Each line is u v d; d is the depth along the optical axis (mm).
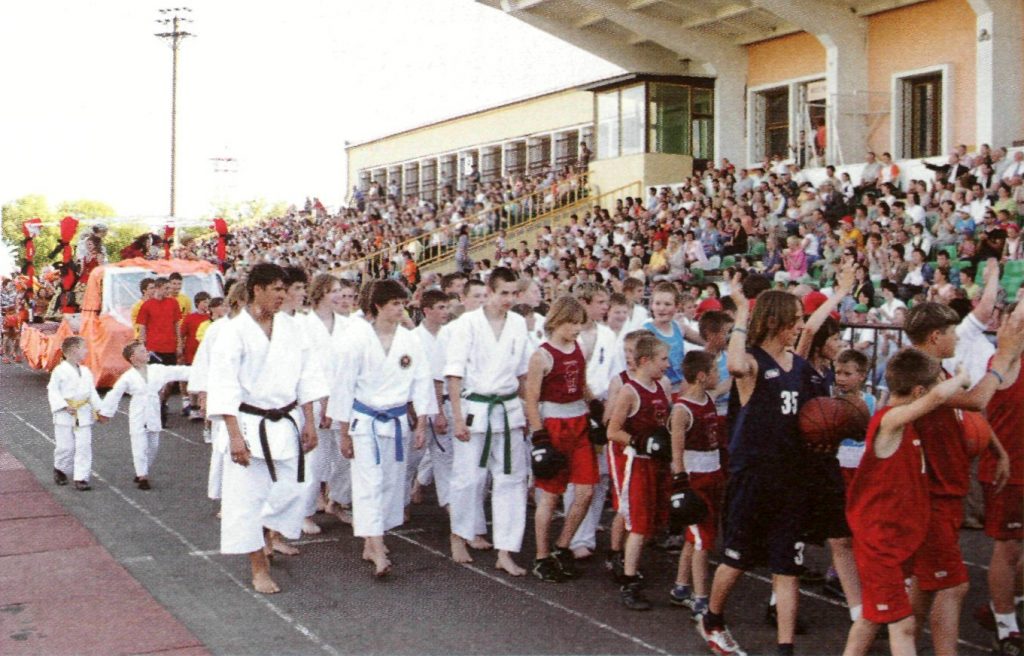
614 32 26812
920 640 5848
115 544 7918
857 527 4914
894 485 4812
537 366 6828
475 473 7348
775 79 25500
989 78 19625
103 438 13023
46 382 20000
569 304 6875
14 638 5809
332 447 8547
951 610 5016
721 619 5508
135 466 10008
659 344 6535
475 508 7426
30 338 21047
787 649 5320
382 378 7152
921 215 16734
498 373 7227
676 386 7805
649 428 6465
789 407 5332
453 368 7254
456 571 7219
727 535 5469
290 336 6746
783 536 5312
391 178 45250
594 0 24594
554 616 6234
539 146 36219
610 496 9453
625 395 6500
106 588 6773
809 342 6035
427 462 9461
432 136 42125
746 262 17484
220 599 6562
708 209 20656
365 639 5816
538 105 36031
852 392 6242
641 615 6262
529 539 8211
